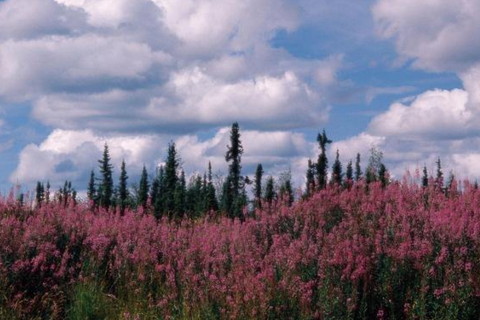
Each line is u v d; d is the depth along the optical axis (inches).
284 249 465.4
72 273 454.3
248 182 1732.3
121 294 452.4
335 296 388.2
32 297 428.5
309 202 557.9
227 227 567.2
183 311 404.2
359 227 484.7
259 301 390.9
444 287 384.5
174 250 512.4
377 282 410.3
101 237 498.6
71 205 582.6
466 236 437.7
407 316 387.2
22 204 577.6
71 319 409.1
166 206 1445.6
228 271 464.4
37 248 460.4
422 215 485.7
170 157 1615.4
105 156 1673.2
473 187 560.1
